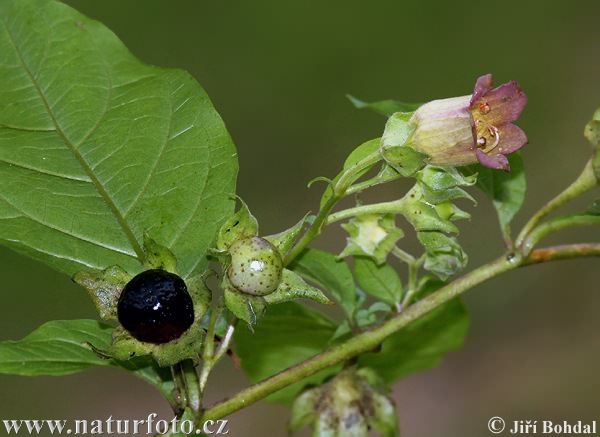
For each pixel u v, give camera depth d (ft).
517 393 2.60
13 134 1.33
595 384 2.57
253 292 1.34
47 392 2.53
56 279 2.36
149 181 1.37
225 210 1.38
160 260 1.36
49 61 1.30
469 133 1.34
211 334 1.36
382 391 1.44
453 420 2.57
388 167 1.36
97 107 1.33
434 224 1.37
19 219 1.37
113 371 2.59
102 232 1.38
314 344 1.57
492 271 1.40
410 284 1.47
